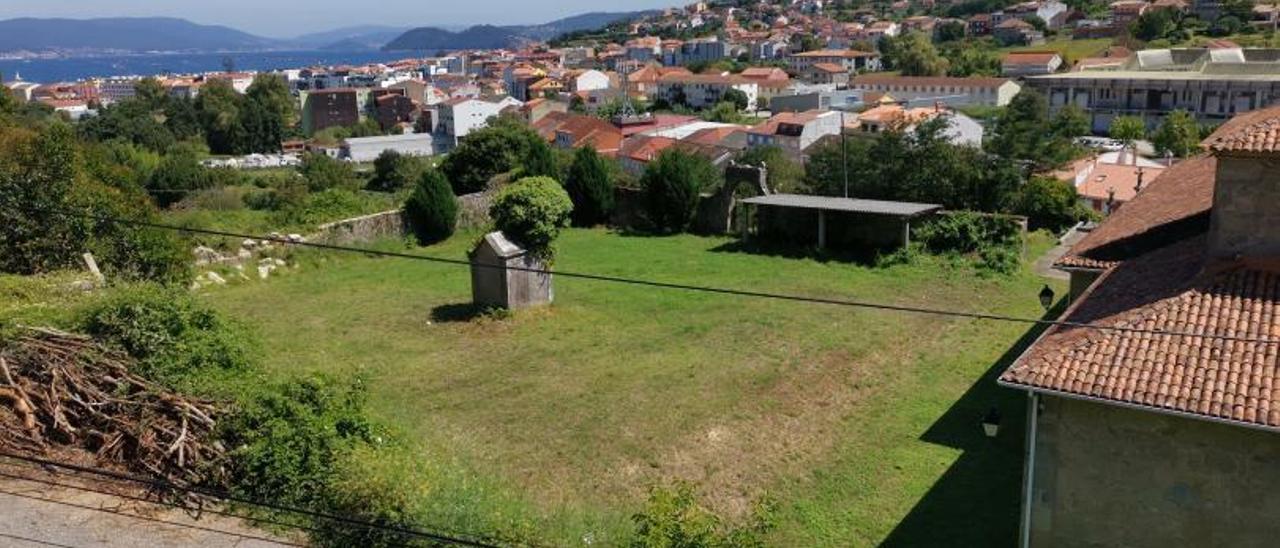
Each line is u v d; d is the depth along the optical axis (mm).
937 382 19078
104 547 10789
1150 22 147500
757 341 21719
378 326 23344
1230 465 10578
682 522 10344
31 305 17375
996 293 25828
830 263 29797
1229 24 139000
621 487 14523
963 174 36875
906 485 14617
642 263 30547
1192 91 95188
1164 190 18984
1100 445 11234
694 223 36125
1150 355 11031
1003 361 20203
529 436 16391
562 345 21516
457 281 28328
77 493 11953
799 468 15266
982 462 15320
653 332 22469
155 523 11461
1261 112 17172
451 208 35094
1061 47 157500
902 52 162125
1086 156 65125
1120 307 12508
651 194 36125
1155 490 11039
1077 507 11539
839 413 17531
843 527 13406
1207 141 13594
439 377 19484
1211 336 10352
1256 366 10492
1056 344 11812
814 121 86625
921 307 24578
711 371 19703
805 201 31844
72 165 23859
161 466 12453
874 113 89875
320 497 11859
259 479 12234
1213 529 10828
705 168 39688
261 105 145250
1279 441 10250
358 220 33312
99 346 14461
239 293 27172
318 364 20000
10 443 12750
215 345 15398
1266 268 11977
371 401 17969
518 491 14023
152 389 13531
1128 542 11336
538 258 24250
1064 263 16656
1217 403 10141
